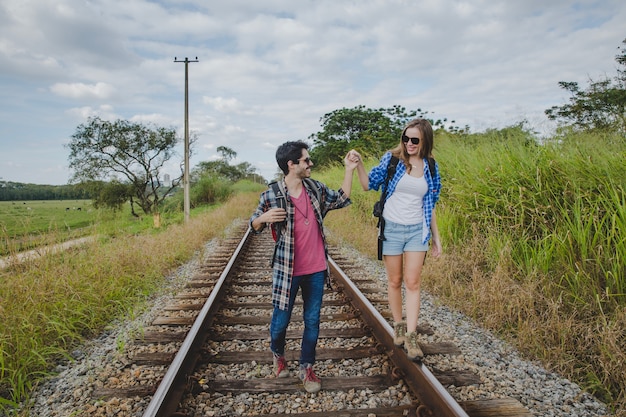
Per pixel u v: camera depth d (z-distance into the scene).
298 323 4.83
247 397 3.18
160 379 3.44
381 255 3.66
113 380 3.44
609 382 3.45
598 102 9.44
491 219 6.62
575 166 5.84
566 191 5.74
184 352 3.45
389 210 3.53
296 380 3.38
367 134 30.80
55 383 3.51
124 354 3.98
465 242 6.87
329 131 34.50
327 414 2.88
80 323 4.67
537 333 4.11
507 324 4.60
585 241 4.91
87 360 3.89
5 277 4.89
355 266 7.72
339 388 3.27
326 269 3.28
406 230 3.48
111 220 14.19
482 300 5.00
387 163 3.50
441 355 3.91
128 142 28.75
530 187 6.25
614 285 4.46
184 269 7.95
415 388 3.10
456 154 8.70
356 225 11.48
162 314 5.18
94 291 5.35
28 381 3.45
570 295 4.70
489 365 3.72
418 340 4.25
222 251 9.77
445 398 2.69
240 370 3.64
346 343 4.18
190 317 4.98
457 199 7.56
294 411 2.99
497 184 6.77
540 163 6.33
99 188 29.30
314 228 3.22
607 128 6.88
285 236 3.13
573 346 3.95
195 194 32.75
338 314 4.96
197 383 3.29
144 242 8.63
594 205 5.26
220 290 5.64
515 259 5.76
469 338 4.32
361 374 3.53
